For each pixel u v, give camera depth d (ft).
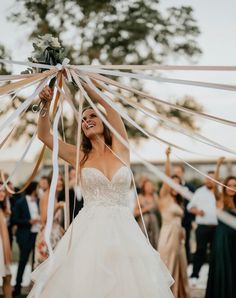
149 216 29.60
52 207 9.43
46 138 13.25
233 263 23.61
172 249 23.72
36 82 12.11
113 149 13.74
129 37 53.78
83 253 12.37
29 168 53.31
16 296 27.53
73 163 13.74
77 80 12.32
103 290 11.85
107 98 12.12
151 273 12.35
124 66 11.76
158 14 54.44
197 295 27.17
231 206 23.85
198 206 29.40
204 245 30.09
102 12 53.57
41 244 25.05
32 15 52.16
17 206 28.96
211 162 52.11
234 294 23.54
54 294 12.01
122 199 13.34
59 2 52.54
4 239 22.84
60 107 12.05
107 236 12.57
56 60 12.94
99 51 53.78
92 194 13.32
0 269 22.41
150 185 30.12
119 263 12.25
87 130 13.69
